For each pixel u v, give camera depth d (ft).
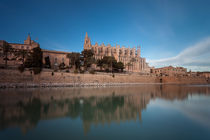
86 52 321.73
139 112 66.74
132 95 125.90
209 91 169.89
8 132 41.73
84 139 37.58
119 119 56.24
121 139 37.99
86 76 250.16
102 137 39.19
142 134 41.39
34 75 197.67
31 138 37.81
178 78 392.27
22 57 254.06
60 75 221.05
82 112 66.74
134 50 531.09
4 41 265.75
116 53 489.26
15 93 120.67
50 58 316.60
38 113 62.54
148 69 579.48
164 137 39.34
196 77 422.82
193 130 44.16
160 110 70.33
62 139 37.65
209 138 38.27
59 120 54.39
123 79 303.07
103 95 123.03
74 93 132.57
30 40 340.80
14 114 59.77
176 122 51.72
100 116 60.49
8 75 177.68
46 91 143.43
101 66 356.59
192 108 74.54
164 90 181.37
